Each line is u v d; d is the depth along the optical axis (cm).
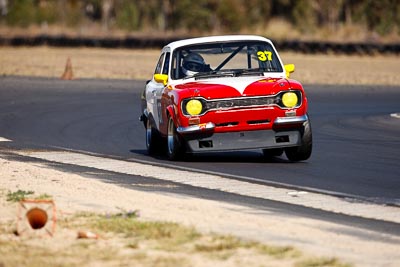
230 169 4784
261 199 3800
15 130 7256
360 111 8669
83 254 2678
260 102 4784
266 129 4806
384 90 11394
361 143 6044
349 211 3519
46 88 11288
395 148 5725
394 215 3438
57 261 2589
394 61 17988
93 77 13338
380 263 2581
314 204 3681
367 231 3100
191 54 5219
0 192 3894
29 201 2981
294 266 2506
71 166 4988
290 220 3272
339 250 2744
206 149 4819
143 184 4238
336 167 4856
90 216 3281
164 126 5206
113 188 3984
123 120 7888
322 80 13012
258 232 2988
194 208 3459
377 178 4453
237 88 4809
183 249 2727
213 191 4019
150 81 5838
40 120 7988
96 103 9469
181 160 5141
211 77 5109
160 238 2883
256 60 5188
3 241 2873
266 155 5416
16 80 12538
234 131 4788
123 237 2920
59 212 3347
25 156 5525
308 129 4891
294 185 4219
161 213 3341
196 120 4772
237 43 5256
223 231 2994
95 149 5988
